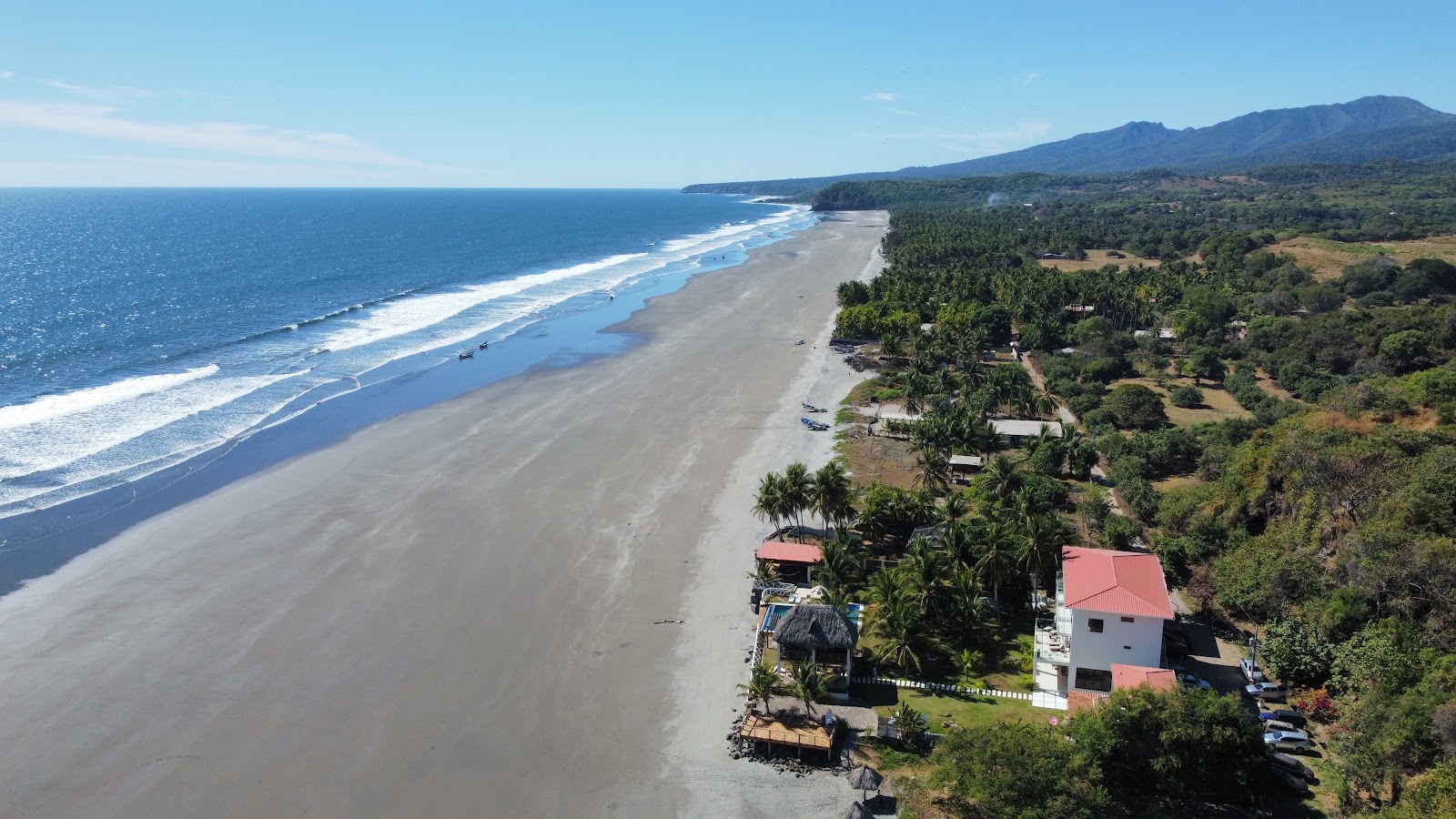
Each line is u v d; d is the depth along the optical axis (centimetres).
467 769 4275
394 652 5200
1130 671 4684
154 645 5206
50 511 6956
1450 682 4206
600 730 4588
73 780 4119
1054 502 7506
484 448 8644
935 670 5194
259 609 5638
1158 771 3962
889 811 4038
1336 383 10662
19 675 4881
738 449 8781
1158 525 7212
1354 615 4997
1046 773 3706
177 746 4366
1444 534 5262
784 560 6138
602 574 6197
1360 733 4266
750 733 4444
